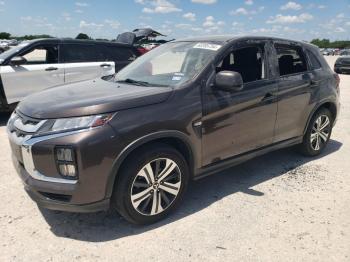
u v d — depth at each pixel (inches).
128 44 344.5
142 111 119.3
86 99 120.7
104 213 137.0
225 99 141.9
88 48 317.7
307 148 196.7
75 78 307.4
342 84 561.0
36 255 111.7
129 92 127.9
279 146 176.6
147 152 120.8
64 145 108.9
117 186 118.4
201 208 142.3
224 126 143.6
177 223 131.0
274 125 167.6
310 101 184.9
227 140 147.1
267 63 163.2
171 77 143.8
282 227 129.6
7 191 153.6
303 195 155.6
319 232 127.0
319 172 182.2
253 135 158.4
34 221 130.6
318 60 194.5
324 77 193.3
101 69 320.5
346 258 113.1
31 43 292.0
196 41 163.8
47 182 113.1
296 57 182.2
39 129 113.5
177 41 175.9
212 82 139.2
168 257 111.7
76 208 114.1
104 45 327.6
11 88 275.9
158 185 127.9
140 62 173.5
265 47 164.7
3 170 177.5
